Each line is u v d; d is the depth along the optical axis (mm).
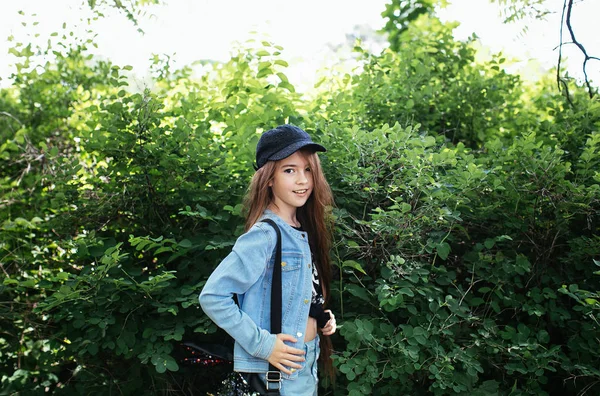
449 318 2893
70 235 3510
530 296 3061
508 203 3244
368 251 2969
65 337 3342
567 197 3092
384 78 4141
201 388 3240
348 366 2664
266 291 2166
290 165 2262
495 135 4250
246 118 3352
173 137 3291
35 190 4117
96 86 4777
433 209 2939
